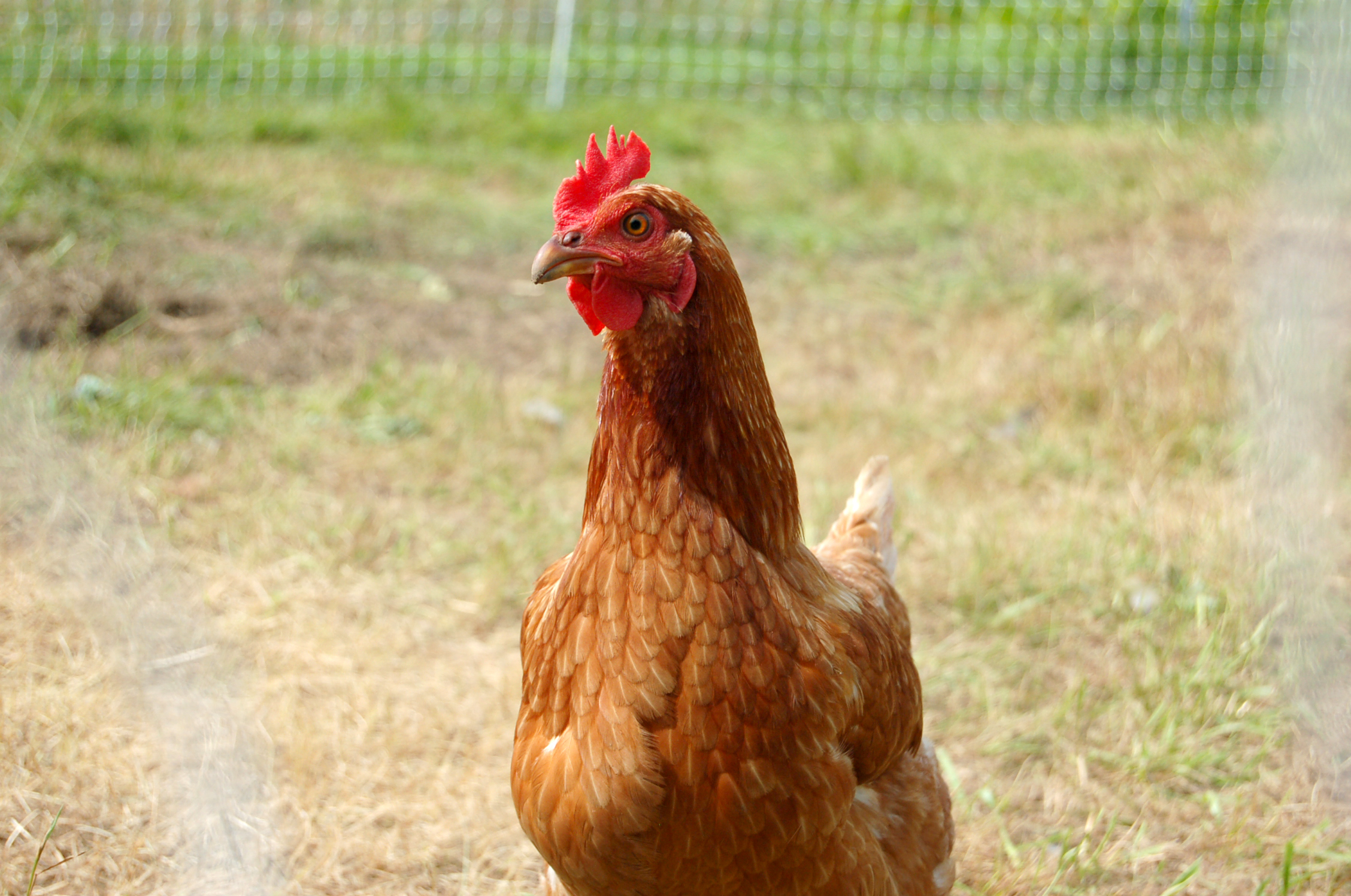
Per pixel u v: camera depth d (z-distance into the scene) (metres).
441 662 1.64
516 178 3.60
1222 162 3.56
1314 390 2.11
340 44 4.29
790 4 4.49
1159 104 4.11
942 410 2.40
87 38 3.83
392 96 3.95
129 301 2.43
